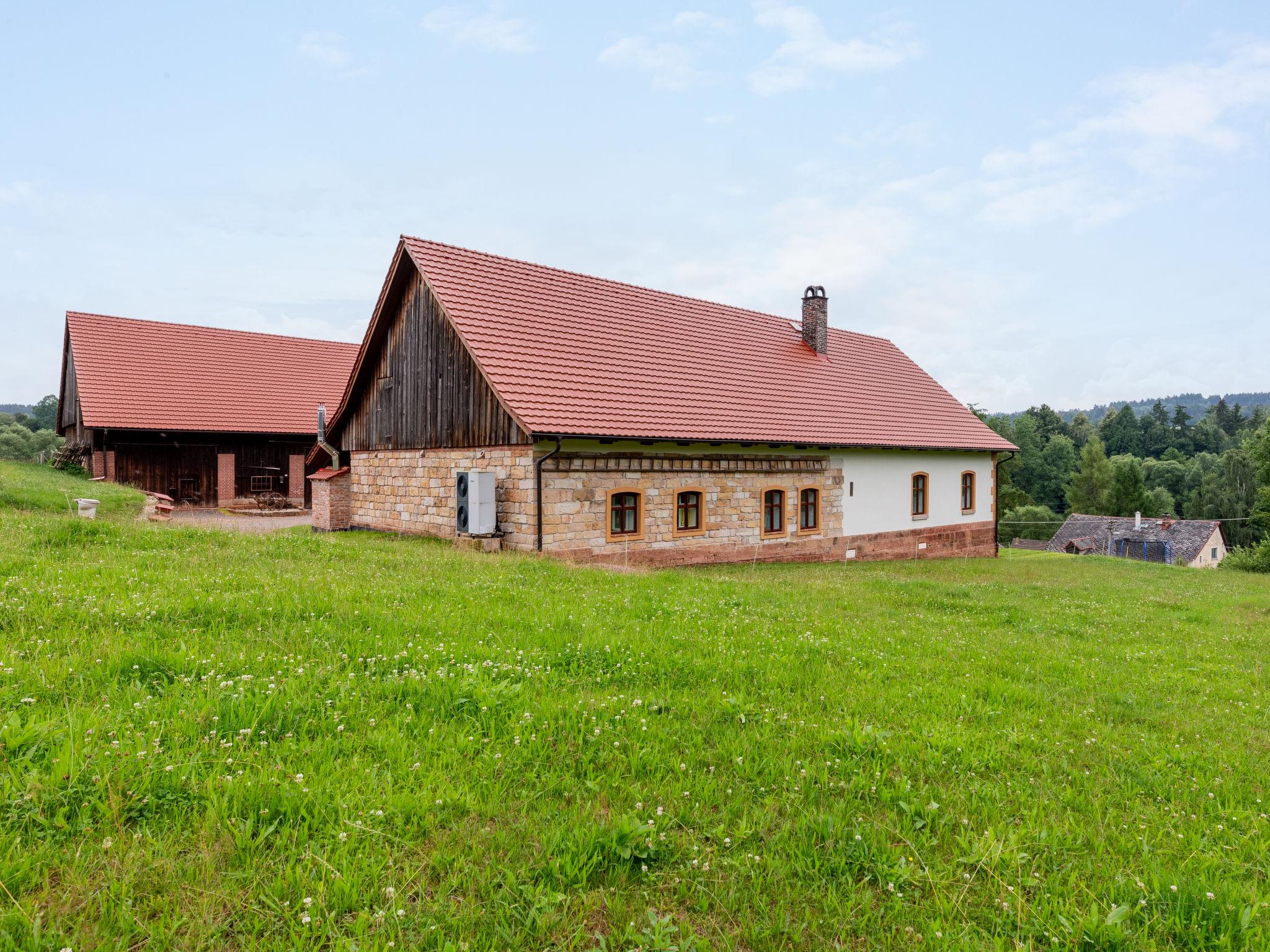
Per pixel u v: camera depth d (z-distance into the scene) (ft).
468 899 10.22
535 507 54.13
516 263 70.38
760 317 92.58
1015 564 87.81
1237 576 91.15
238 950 9.03
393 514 70.38
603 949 9.33
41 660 16.79
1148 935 10.62
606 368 64.44
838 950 9.93
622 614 29.32
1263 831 14.05
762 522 70.85
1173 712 22.34
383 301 68.64
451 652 20.67
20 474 80.12
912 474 88.58
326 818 11.59
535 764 14.33
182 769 12.31
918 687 22.17
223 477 105.70
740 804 13.46
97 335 105.29
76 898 9.48
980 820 13.65
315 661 18.80
